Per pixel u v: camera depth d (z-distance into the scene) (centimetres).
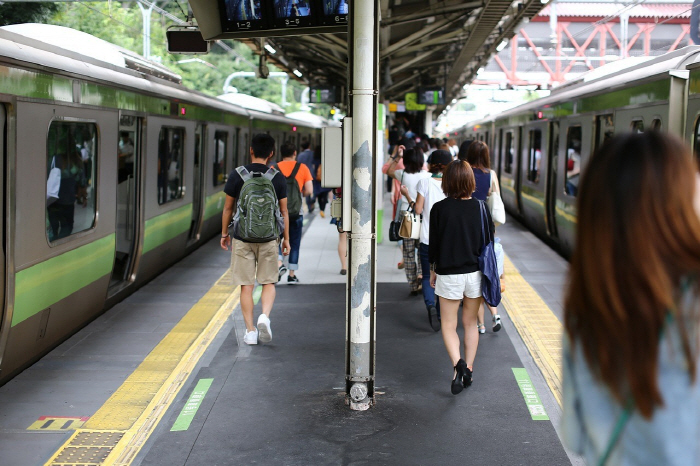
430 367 625
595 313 156
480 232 546
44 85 610
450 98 3125
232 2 687
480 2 1089
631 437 153
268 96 4872
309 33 690
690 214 152
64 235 667
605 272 154
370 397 537
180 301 871
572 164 1220
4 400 546
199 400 548
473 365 627
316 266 1077
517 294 894
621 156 157
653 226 152
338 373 610
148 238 951
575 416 166
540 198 1457
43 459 447
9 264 552
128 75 876
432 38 1622
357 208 509
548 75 3500
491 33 1391
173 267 1112
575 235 166
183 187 1155
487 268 542
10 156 548
